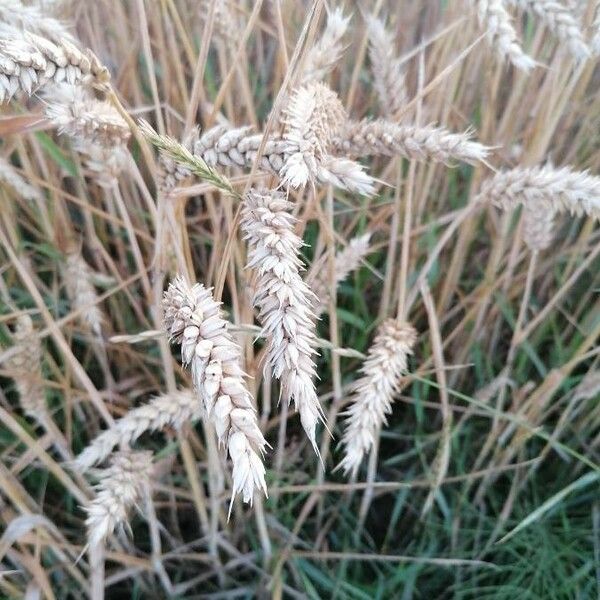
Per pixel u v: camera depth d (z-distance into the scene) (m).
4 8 0.31
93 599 0.38
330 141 0.26
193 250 0.48
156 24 0.40
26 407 0.36
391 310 0.46
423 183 0.46
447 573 0.47
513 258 0.44
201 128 0.47
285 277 0.22
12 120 0.29
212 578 0.48
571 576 0.46
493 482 0.49
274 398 0.48
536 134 0.42
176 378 0.46
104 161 0.32
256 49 0.53
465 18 0.36
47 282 0.50
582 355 0.41
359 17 0.50
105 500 0.31
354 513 0.51
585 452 0.50
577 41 0.33
